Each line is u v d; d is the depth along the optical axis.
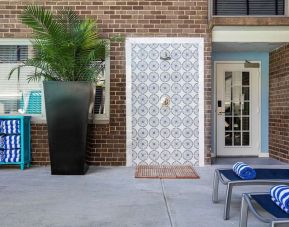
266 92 9.22
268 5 7.92
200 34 7.81
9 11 7.78
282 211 3.21
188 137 7.85
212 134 9.16
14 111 7.92
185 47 7.81
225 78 9.22
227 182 4.41
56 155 6.89
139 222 4.21
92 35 7.10
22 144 7.40
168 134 7.84
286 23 7.35
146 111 7.83
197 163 7.84
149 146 7.84
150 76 7.81
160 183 6.20
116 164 7.83
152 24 7.80
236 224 4.17
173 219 4.33
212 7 7.88
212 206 4.88
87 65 7.11
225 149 9.22
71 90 6.86
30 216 4.42
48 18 6.77
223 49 8.80
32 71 7.89
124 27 7.79
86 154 7.59
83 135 6.89
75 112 6.88
